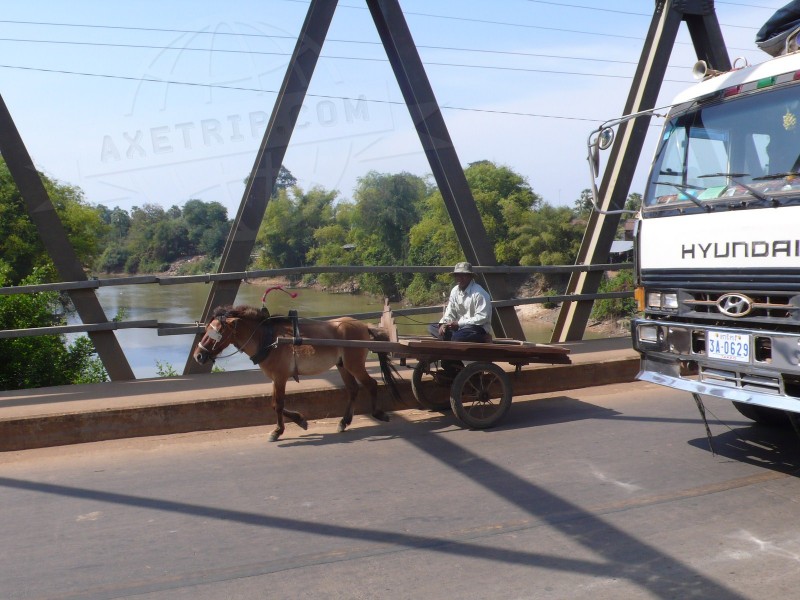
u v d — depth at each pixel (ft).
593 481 19.01
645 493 18.02
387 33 31.83
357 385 25.50
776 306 16.96
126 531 16.42
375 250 207.00
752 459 20.59
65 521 17.10
